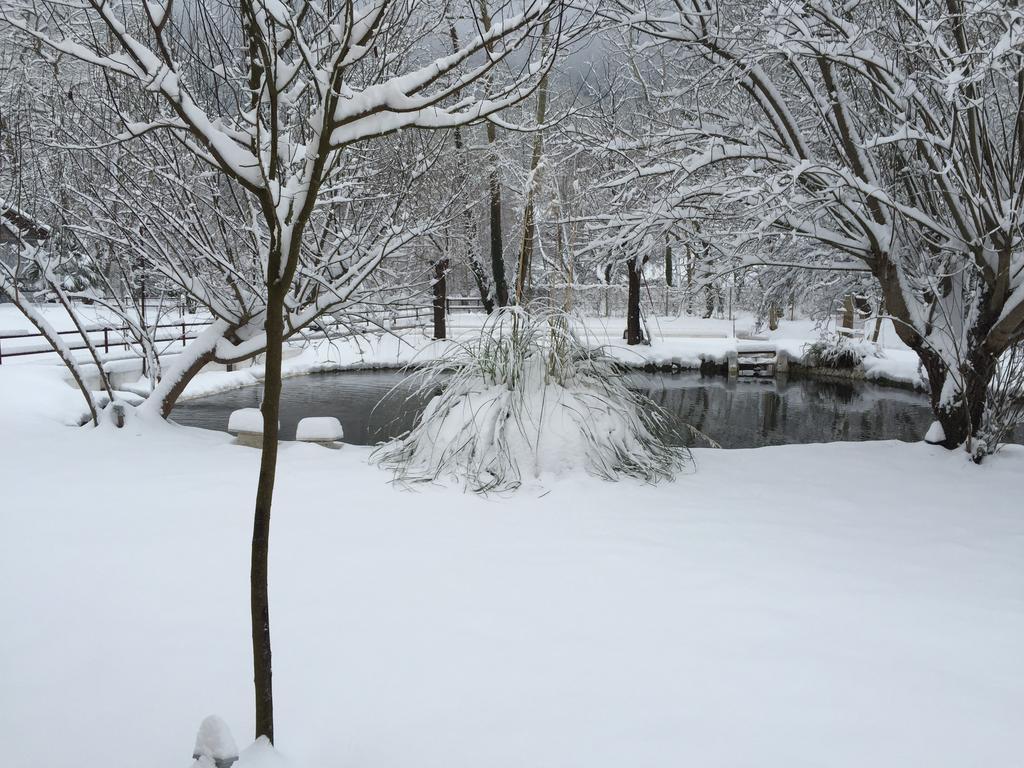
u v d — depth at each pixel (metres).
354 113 2.56
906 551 4.89
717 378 21.20
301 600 3.97
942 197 8.12
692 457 7.39
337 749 2.69
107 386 8.80
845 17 7.68
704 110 8.40
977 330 7.78
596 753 2.65
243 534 5.04
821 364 21.20
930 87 7.66
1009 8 6.42
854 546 4.97
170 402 9.33
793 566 4.56
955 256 7.97
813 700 3.02
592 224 8.95
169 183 8.27
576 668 3.26
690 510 5.75
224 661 3.32
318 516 5.48
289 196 2.83
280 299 2.43
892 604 4.01
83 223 9.48
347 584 4.20
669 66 9.41
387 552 4.72
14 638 3.53
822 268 8.70
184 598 3.99
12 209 8.73
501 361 7.26
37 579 4.23
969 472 7.14
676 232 8.84
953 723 2.87
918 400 17.41
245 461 7.33
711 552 4.80
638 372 21.39
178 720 2.88
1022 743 2.74
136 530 5.11
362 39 2.55
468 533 5.12
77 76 8.52
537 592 4.11
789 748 2.69
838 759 2.62
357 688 3.10
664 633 3.62
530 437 6.61
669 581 4.29
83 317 19.00
